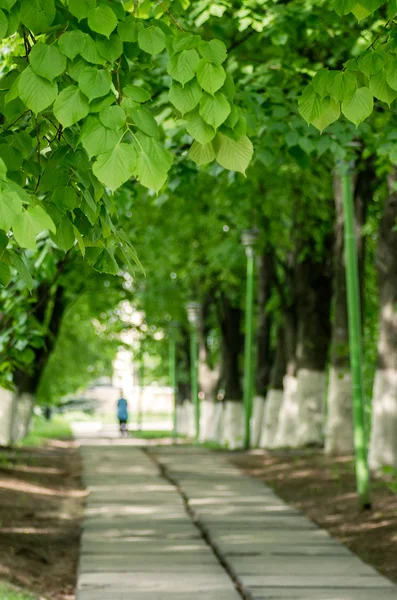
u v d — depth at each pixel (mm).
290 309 32250
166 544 13453
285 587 10383
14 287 13211
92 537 13992
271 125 11625
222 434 44375
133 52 4516
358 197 24719
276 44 13180
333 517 16062
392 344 20531
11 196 3770
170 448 35719
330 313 31453
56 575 11688
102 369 65938
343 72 4586
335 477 20562
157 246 33156
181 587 10398
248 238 29250
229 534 14367
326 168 23562
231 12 13367
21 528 14492
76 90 4156
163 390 106812
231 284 37938
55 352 44562
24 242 3750
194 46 4219
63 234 4766
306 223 28422
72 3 4227
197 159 4418
